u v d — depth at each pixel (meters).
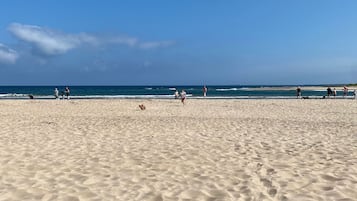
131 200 5.08
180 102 29.61
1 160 7.29
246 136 10.66
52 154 7.97
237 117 16.59
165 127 12.66
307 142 9.64
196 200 5.10
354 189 5.52
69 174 6.39
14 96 45.00
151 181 6.03
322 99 34.31
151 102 29.30
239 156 7.91
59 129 12.00
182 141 9.77
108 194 5.33
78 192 5.40
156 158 7.71
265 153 8.23
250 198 5.18
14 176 6.20
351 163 7.20
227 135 10.84
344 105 25.69
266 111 20.75
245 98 37.19
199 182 5.97
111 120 14.89
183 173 6.54
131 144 9.31
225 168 6.88
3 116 16.64
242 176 6.31
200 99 34.69
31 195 5.25
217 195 5.32
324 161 7.42
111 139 10.07
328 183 5.86
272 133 11.28
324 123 14.04
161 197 5.21
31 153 8.02
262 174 6.44
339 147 8.91
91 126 12.85
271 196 5.27
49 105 25.59
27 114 18.12
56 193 5.34
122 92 78.38
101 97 39.19
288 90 81.19
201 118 15.82
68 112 19.73
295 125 13.33
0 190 5.45
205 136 10.64
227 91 77.56
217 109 22.34
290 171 6.61
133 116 16.95
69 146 8.95
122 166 7.02
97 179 6.11
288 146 9.07
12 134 10.72
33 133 11.00
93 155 7.94
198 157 7.81
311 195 5.27
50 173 6.43
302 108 23.03
